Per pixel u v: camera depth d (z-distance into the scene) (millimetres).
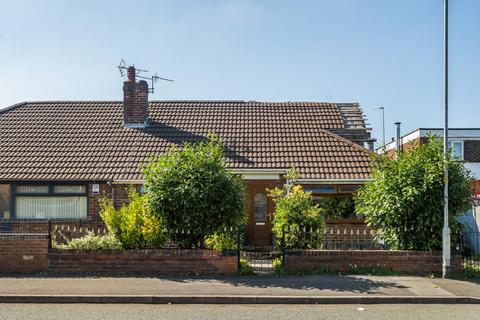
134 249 14148
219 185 14117
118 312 10234
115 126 23250
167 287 12156
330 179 19438
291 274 13922
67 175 19891
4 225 19766
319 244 15086
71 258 13992
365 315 10047
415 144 16094
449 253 13773
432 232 14430
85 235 15992
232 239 14773
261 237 19922
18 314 10008
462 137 32312
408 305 11070
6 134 22641
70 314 10023
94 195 19828
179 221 14289
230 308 10680
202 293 11539
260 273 14086
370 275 13867
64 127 23188
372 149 23141
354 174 19781
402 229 14539
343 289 12070
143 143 21969
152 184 14414
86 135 22547
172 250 13945
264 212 20031
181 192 13938
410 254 14203
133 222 14375
